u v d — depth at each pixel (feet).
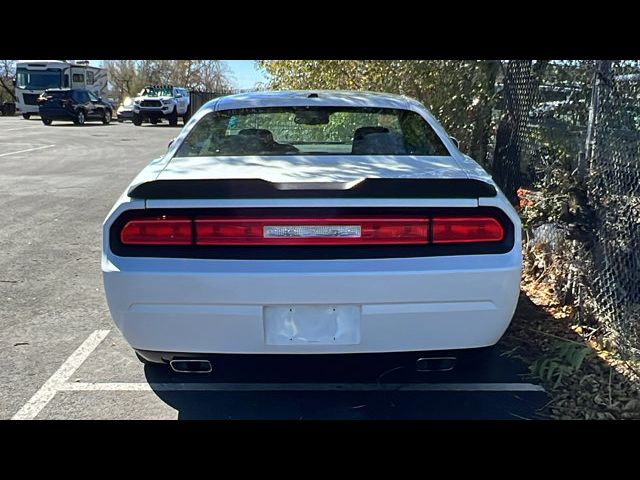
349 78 29.60
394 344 9.46
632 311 12.76
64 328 14.42
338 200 9.18
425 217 9.28
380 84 26.91
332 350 9.41
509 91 20.80
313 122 13.37
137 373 12.20
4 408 10.85
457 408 10.93
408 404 11.08
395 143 12.63
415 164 11.23
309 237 9.20
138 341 9.59
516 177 20.06
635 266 12.91
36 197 31.45
